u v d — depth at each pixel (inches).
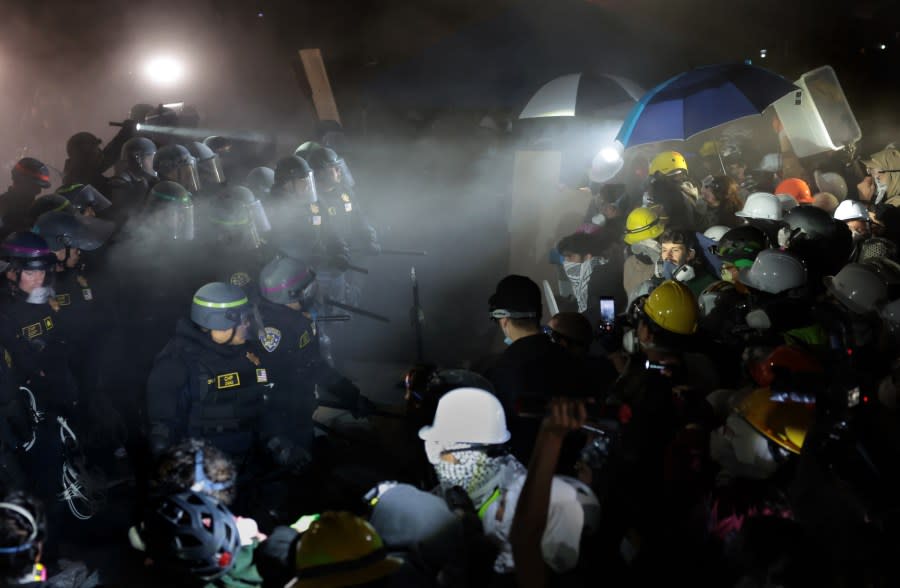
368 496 152.8
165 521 122.6
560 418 130.5
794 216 269.0
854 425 153.2
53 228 242.5
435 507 142.2
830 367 164.2
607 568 160.1
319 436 278.8
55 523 214.5
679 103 335.3
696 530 156.3
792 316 203.9
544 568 131.7
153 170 342.3
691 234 263.9
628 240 296.2
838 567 144.6
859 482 147.9
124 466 257.9
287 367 213.5
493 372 188.7
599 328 225.6
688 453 161.2
